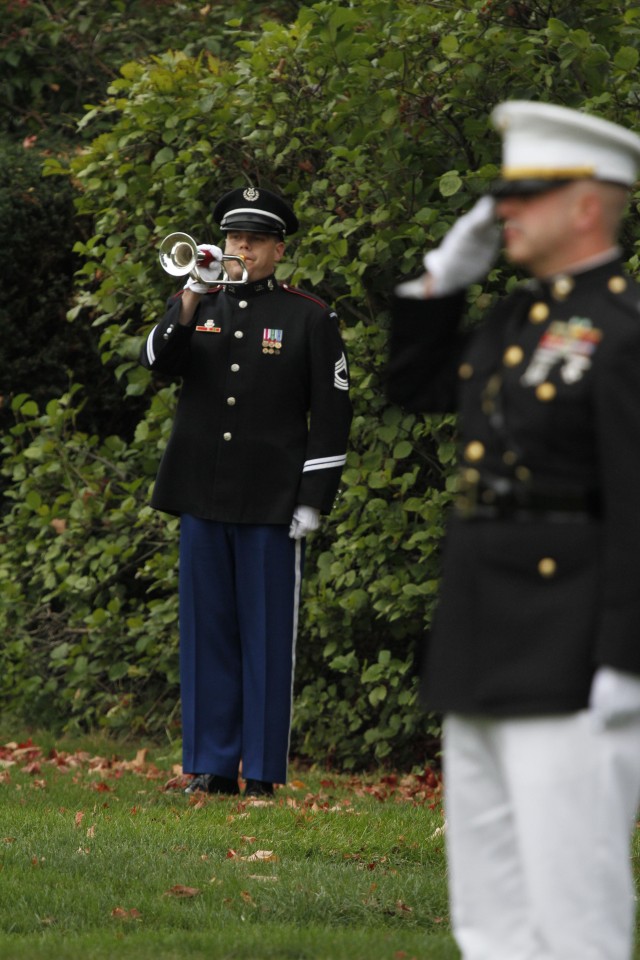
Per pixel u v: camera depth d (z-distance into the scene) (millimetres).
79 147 33000
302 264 23016
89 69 35312
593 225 8961
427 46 22781
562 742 8508
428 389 10156
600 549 8625
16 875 15250
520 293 9383
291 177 25391
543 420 8789
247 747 21047
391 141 22797
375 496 24328
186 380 21203
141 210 26078
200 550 20984
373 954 12133
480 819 9195
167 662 26797
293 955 12328
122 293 26328
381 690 23734
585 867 8445
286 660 21016
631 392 8500
